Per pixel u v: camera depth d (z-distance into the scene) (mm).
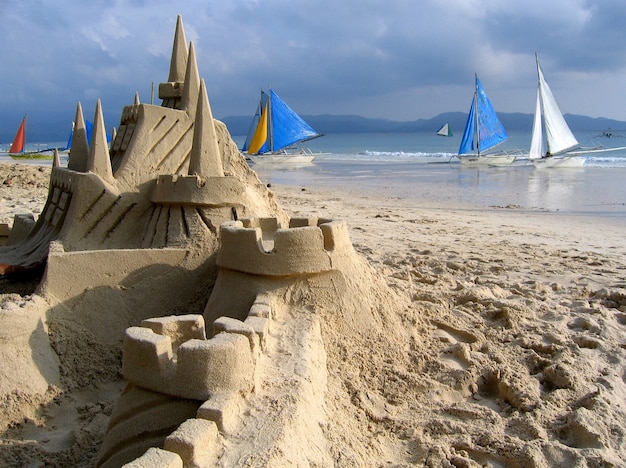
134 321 5770
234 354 3631
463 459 4254
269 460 3104
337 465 3695
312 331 4770
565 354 5891
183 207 6430
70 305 5543
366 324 5328
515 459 4312
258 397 3684
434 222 15836
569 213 17812
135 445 3740
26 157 44281
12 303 5086
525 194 23141
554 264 10406
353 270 5469
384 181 30172
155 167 6902
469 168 38750
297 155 43875
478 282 8703
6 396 4645
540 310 7297
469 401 5215
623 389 5445
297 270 5094
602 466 4238
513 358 5840
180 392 3635
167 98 7688
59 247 5988
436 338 5859
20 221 8031
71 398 5051
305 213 17219
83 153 7602
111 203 6492
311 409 3834
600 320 6984
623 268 10125
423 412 4848
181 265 6062
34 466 4148
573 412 4828
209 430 3199
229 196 6469
